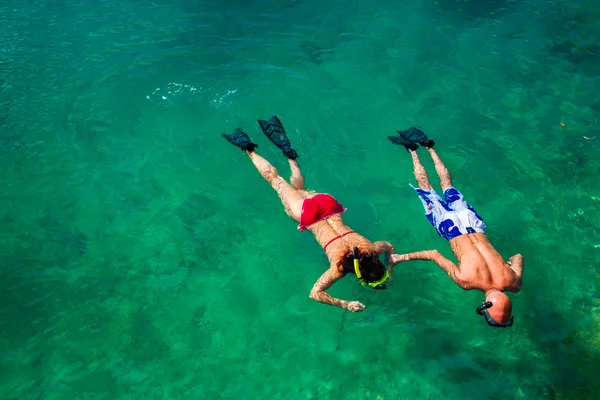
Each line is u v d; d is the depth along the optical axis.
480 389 5.64
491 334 6.11
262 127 7.48
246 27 10.47
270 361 5.88
